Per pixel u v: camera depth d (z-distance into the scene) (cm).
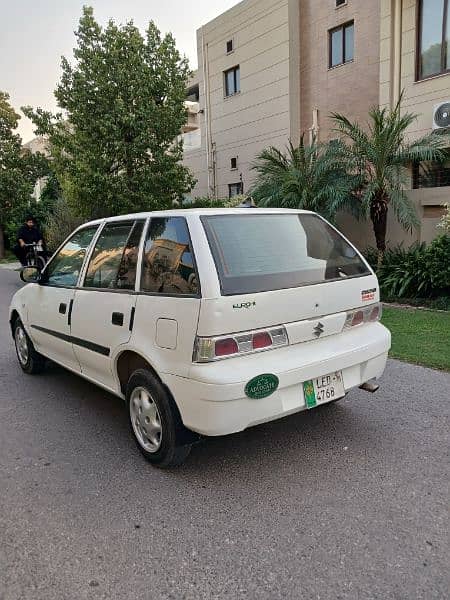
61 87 1374
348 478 322
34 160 2475
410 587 228
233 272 306
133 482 328
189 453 357
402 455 349
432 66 1160
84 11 1329
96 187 1355
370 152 955
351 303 358
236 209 357
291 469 337
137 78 1341
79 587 235
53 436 401
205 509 295
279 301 312
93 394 497
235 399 289
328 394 335
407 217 933
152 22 1378
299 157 1080
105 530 278
